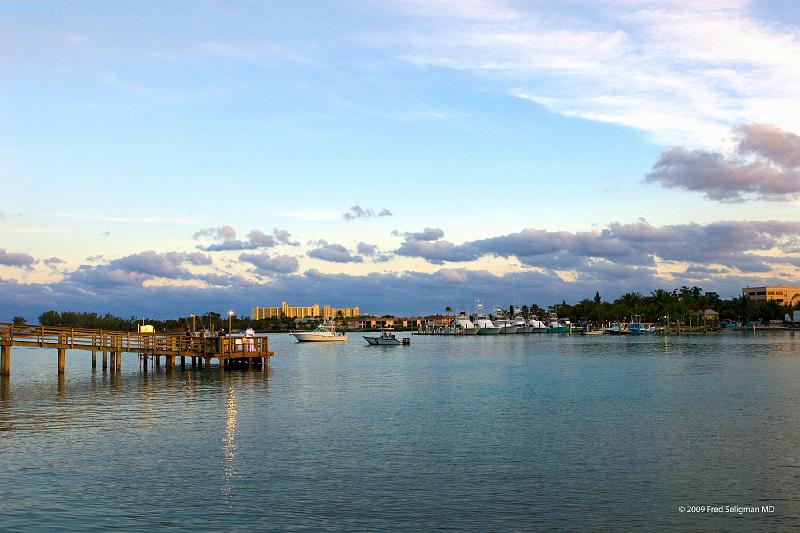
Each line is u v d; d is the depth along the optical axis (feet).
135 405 142.20
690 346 431.84
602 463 87.86
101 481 79.36
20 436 106.11
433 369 258.78
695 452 93.66
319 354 405.39
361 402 149.07
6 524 64.44
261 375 221.25
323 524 64.90
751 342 483.51
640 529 63.72
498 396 160.35
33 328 195.31
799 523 65.10
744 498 72.59
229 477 81.25
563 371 238.27
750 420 119.14
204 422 120.26
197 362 273.95
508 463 88.12
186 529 63.46
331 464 87.76
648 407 137.08
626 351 382.22
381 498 73.05
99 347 205.77
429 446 98.84
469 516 67.26
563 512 68.33
